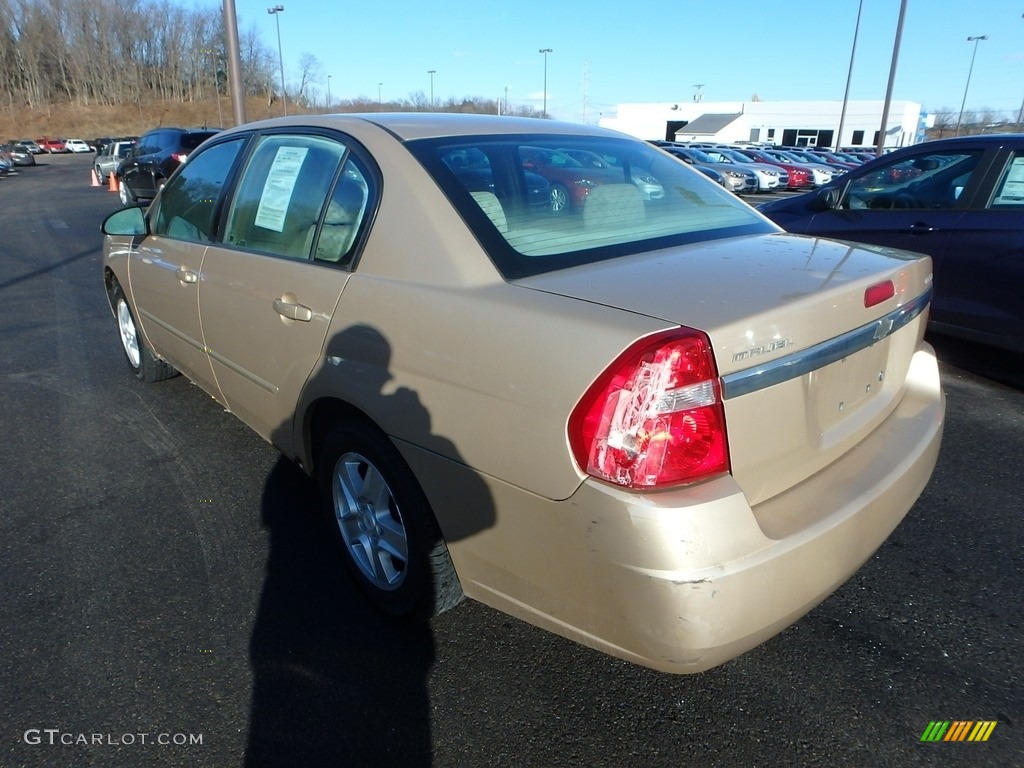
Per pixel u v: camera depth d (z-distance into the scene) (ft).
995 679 7.50
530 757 6.62
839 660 7.76
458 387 6.40
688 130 201.05
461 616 8.54
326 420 8.66
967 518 10.57
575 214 7.88
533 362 5.82
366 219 7.88
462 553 6.84
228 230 10.48
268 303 8.99
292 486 11.49
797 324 5.91
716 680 7.50
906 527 10.34
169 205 12.63
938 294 16.70
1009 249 15.24
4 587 9.00
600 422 5.41
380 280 7.41
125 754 6.64
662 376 5.31
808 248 7.82
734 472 5.69
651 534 5.28
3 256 34.06
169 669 7.68
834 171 89.76
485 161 8.16
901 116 181.06
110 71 294.66
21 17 285.43
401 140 8.16
